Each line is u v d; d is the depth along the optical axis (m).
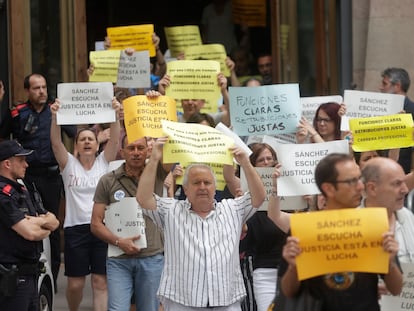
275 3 15.23
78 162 11.40
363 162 9.73
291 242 6.50
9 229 9.27
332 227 6.51
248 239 9.37
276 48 15.28
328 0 14.98
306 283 6.71
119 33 13.18
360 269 6.50
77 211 11.29
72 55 15.03
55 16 14.96
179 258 8.27
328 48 15.03
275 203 8.45
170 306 8.33
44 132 12.71
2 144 9.39
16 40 14.73
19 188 9.42
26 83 12.73
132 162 10.25
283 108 10.03
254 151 9.66
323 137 10.79
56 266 12.87
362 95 10.91
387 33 14.64
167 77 11.35
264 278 9.34
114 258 10.27
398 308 7.45
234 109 10.10
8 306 9.34
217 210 8.40
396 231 7.83
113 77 12.41
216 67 11.37
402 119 9.87
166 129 8.48
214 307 8.27
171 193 10.34
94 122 11.02
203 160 8.46
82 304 12.70
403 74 12.25
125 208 10.21
